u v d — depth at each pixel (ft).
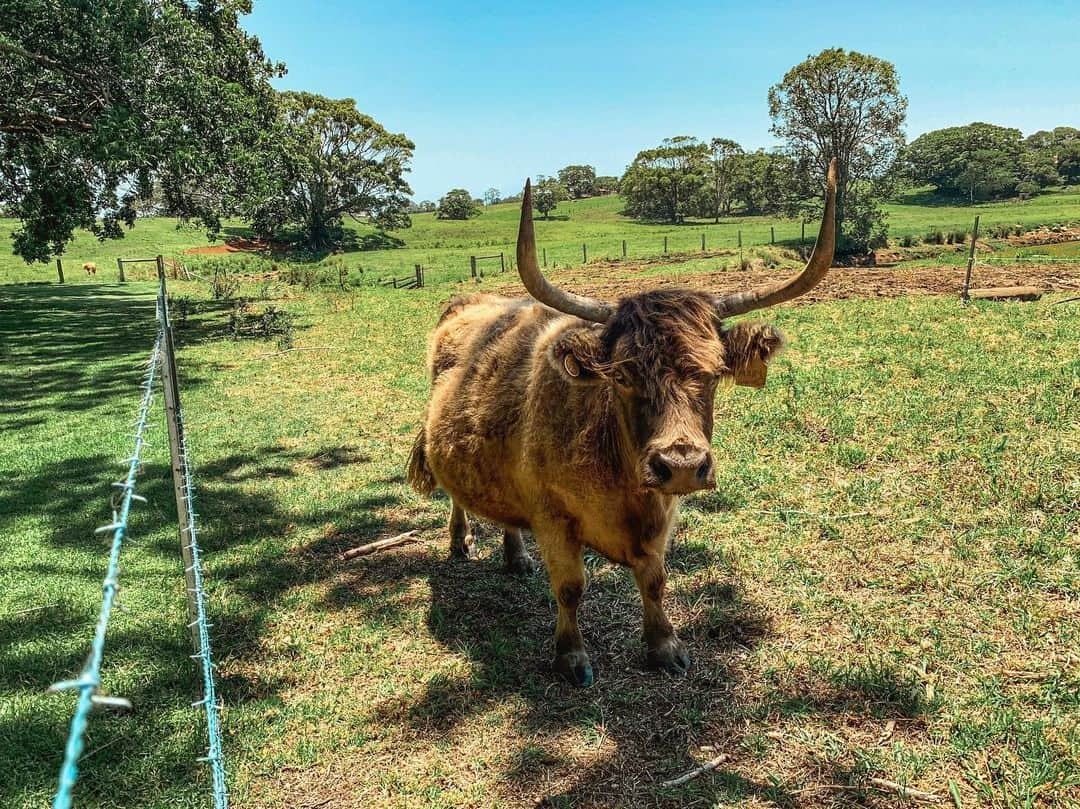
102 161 58.70
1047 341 35.78
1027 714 12.30
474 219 385.29
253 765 12.75
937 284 67.97
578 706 13.84
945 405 26.96
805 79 170.50
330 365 46.96
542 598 17.94
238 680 15.16
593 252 169.58
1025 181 367.25
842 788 11.42
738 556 18.49
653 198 339.57
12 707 14.12
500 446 15.25
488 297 21.02
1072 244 159.84
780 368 35.37
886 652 14.40
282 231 246.88
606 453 12.78
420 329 59.98
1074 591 15.39
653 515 13.46
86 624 17.16
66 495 25.49
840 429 25.68
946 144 379.55
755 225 270.05
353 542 21.70
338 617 17.58
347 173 240.53
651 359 10.95
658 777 12.00
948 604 15.61
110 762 12.76
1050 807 10.62
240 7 87.10
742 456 24.80
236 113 66.95
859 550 18.19
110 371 46.55
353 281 110.83
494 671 15.03
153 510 23.99
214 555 20.86
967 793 11.02
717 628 15.84
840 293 64.03
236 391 40.96
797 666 14.32
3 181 67.21
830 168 10.77
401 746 13.14
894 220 246.47
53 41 57.31
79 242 179.63
